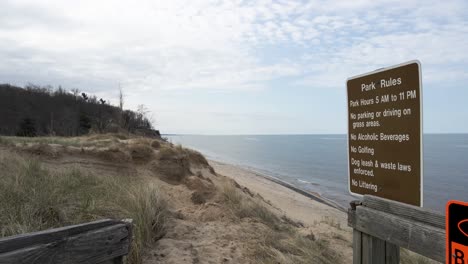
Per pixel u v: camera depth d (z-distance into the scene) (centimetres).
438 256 220
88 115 5191
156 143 1190
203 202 768
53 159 839
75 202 467
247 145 14575
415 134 247
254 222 655
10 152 791
